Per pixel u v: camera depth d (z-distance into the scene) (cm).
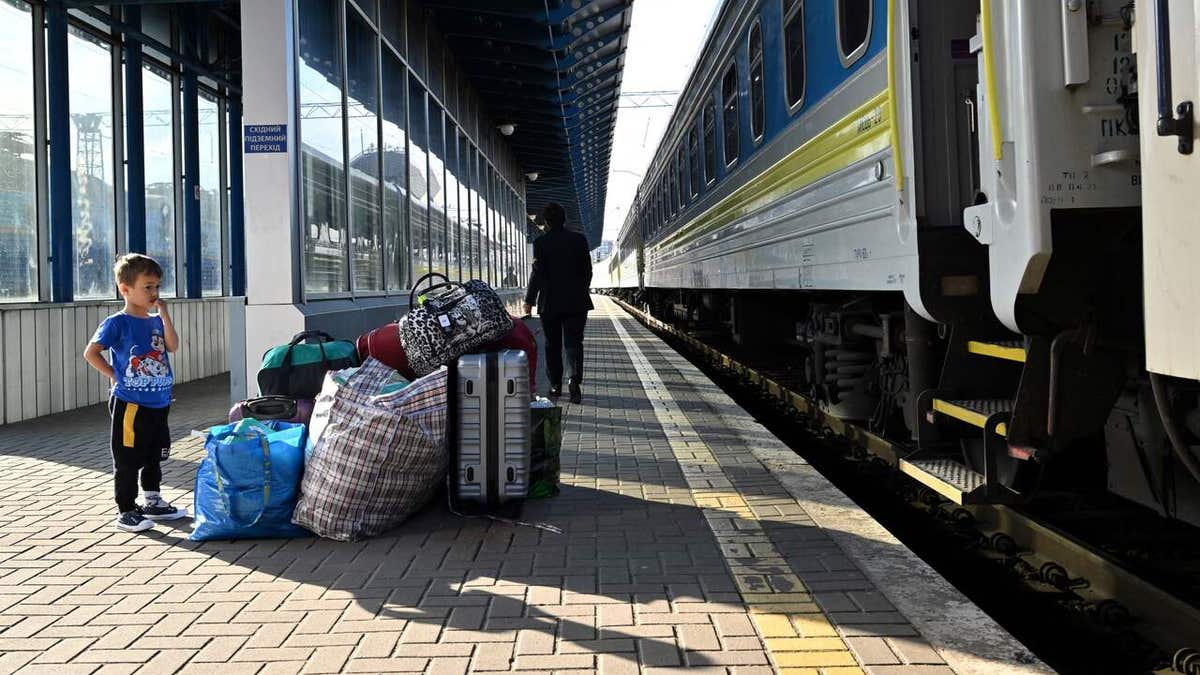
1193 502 402
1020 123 349
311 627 331
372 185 997
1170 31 263
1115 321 373
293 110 717
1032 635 379
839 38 577
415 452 442
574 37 1366
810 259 657
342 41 868
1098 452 549
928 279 448
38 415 859
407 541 439
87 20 966
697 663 296
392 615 342
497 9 1234
